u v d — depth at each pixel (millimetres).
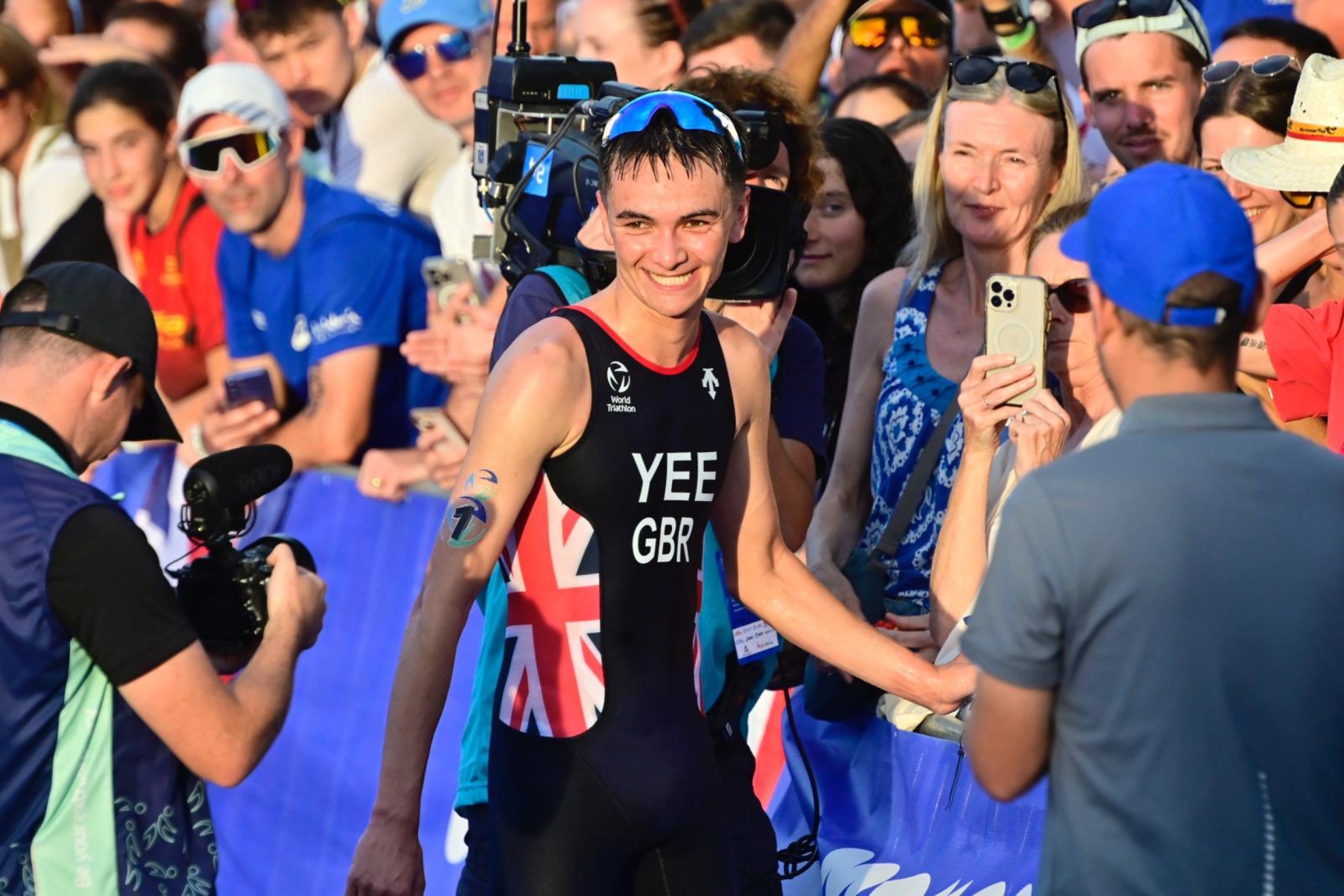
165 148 17672
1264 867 6453
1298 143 11227
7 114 19344
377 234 16359
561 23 17688
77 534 8219
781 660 12039
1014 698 6762
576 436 8734
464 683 14656
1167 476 6527
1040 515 6648
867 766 12250
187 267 17297
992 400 10195
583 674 9016
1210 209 6648
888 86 16203
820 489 14562
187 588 9055
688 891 9344
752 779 11570
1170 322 6617
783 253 10062
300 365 16672
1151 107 13406
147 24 20000
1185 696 6465
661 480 8906
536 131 11508
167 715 8297
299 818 15609
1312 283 12047
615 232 8586
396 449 15969
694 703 9492
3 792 8266
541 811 9078
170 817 8695
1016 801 10562
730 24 16844
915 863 11195
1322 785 6461
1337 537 6445
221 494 8922
